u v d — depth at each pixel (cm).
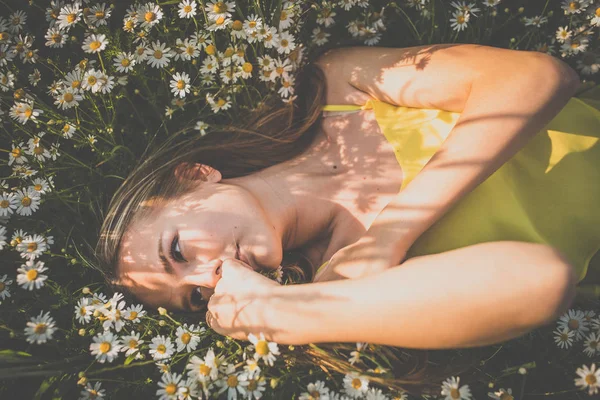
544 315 71
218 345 84
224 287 80
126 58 96
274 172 88
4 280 91
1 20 100
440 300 72
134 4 102
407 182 84
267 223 83
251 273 80
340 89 89
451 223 80
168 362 91
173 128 102
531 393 87
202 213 82
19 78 101
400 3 103
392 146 85
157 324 91
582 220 81
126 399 91
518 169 83
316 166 88
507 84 78
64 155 99
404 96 85
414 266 74
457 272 72
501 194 81
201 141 96
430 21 102
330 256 85
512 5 105
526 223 80
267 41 93
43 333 82
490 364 91
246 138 93
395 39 104
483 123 77
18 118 96
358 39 101
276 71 93
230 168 93
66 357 91
